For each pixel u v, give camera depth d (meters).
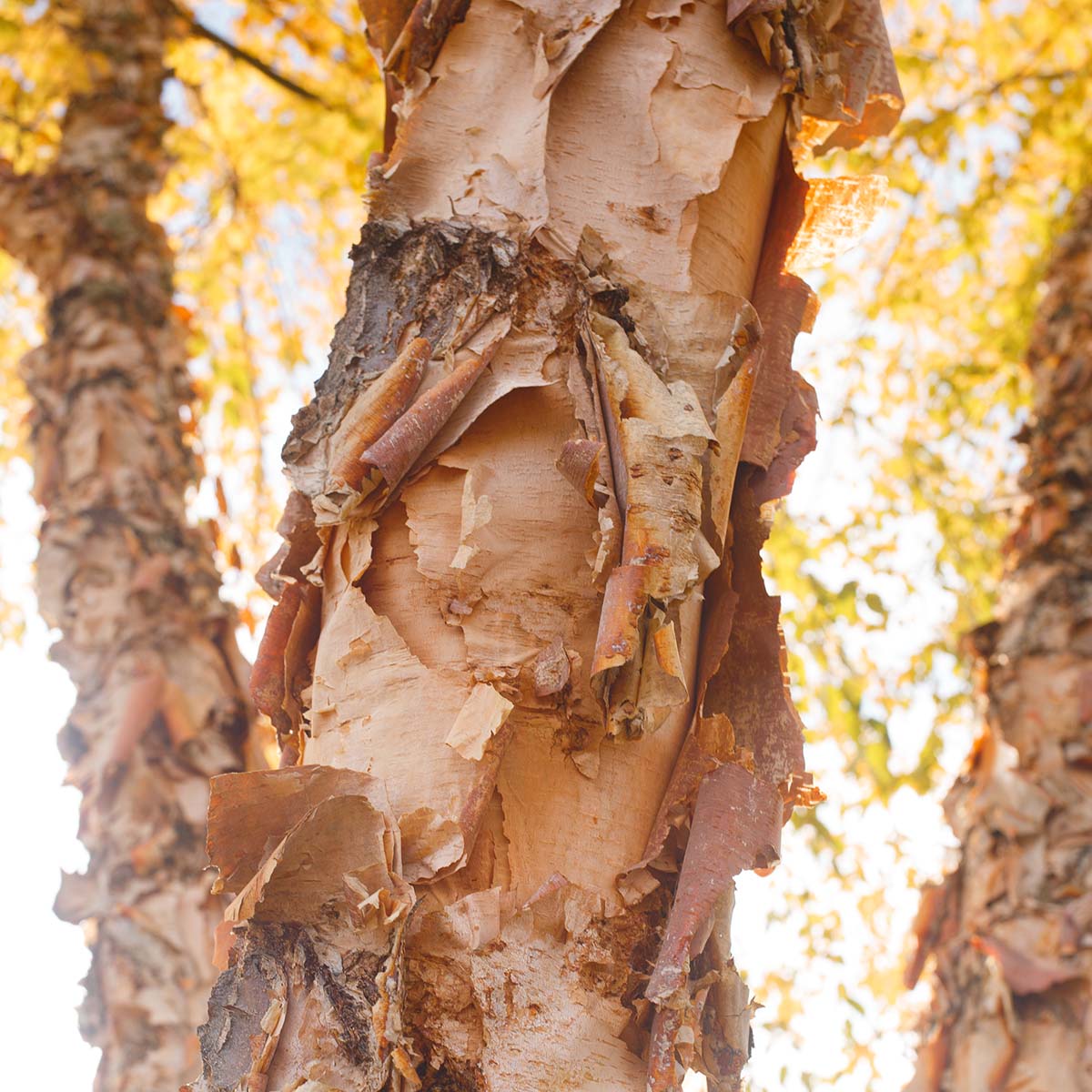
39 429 4.30
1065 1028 2.92
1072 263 3.99
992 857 3.21
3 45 5.00
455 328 1.58
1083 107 5.45
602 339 1.58
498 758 1.52
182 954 3.54
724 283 1.63
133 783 3.70
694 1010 1.52
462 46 1.64
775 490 1.62
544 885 1.51
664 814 1.55
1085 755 3.20
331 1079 1.48
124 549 4.02
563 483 1.56
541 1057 1.49
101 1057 3.45
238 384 5.63
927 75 5.59
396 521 1.56
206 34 5.55
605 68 1.63
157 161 4.86
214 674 3.91
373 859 1.51
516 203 1.61
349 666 1.55
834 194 1.74
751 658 1.60
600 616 1.54
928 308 5.71
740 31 1.66
